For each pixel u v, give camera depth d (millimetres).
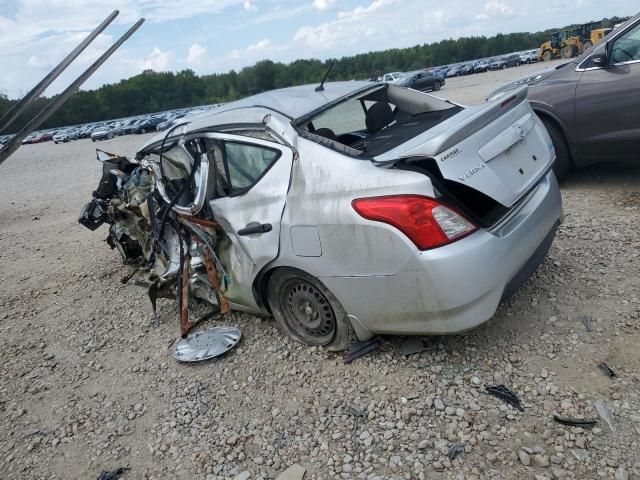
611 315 3314
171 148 4227
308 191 3156
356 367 3307
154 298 4473
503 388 2875
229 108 4098
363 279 2982
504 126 3145
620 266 3869
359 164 3008
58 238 8383
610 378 2809
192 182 4059
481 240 2801
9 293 6027
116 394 3619
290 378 3367
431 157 2732
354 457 2654
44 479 2939
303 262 3223
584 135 5473
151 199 4504
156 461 2912
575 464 2354
